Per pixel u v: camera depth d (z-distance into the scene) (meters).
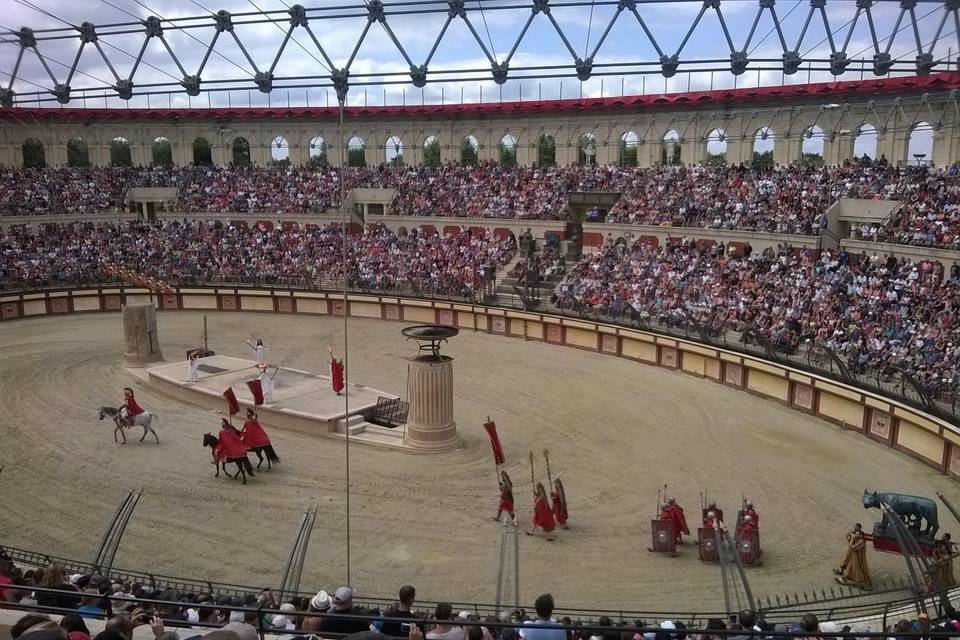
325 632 11.16
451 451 29.34
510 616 13.78
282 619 12.91
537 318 49.97
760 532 22.34
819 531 22.42
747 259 46.09
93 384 38.66
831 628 13.41
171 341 49.03
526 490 25.58
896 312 35.19
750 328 39.47
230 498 24.69
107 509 23.64
